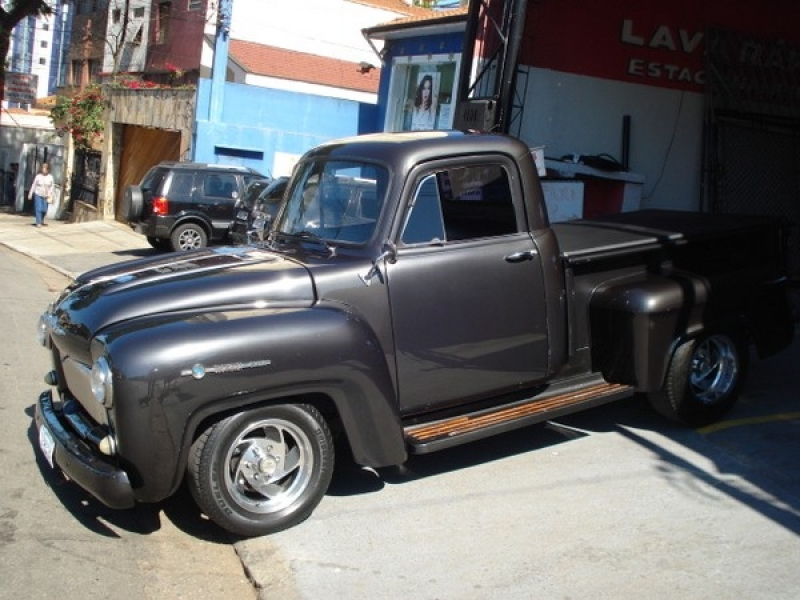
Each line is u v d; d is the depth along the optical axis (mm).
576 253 5762
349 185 5449
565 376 5953
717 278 6297
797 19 13750
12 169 33781
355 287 5031
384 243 5105
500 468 5781
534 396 5773
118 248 18828
